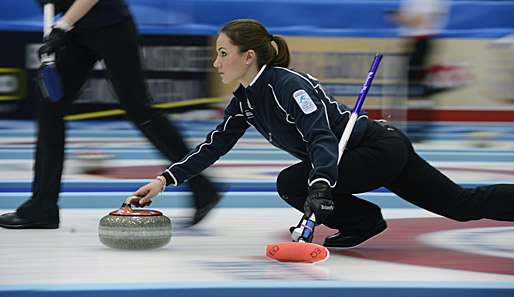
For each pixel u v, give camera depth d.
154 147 14.90
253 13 34.06
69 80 14.27
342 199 12.52
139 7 33.44
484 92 35.66
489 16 35.47
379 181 11.91
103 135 31.39
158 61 33.66
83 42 14.25
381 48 34.44
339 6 34.31
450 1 35.12
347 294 9.99
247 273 11.00
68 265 11.45
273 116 11.66
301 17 34.25
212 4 33.84
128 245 12.38
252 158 25.94
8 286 10.17
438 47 35.06
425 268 11.52
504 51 35.66
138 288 10.07
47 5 13.90
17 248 12.69
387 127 12.23
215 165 24.00
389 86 34.47
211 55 33.91
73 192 18.91
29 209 14.45
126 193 18.86
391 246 13.16
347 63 34.47
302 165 12.01
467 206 11.98
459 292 10.16
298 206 12.19
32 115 33.44
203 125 33.56
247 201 17.89
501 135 33.03
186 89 33.91
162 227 12.55
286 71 11.59
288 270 11.20
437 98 35.12
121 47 14.23
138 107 14.55
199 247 12.95
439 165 24.75
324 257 11.49
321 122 11.20
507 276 11.05
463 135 33.03
